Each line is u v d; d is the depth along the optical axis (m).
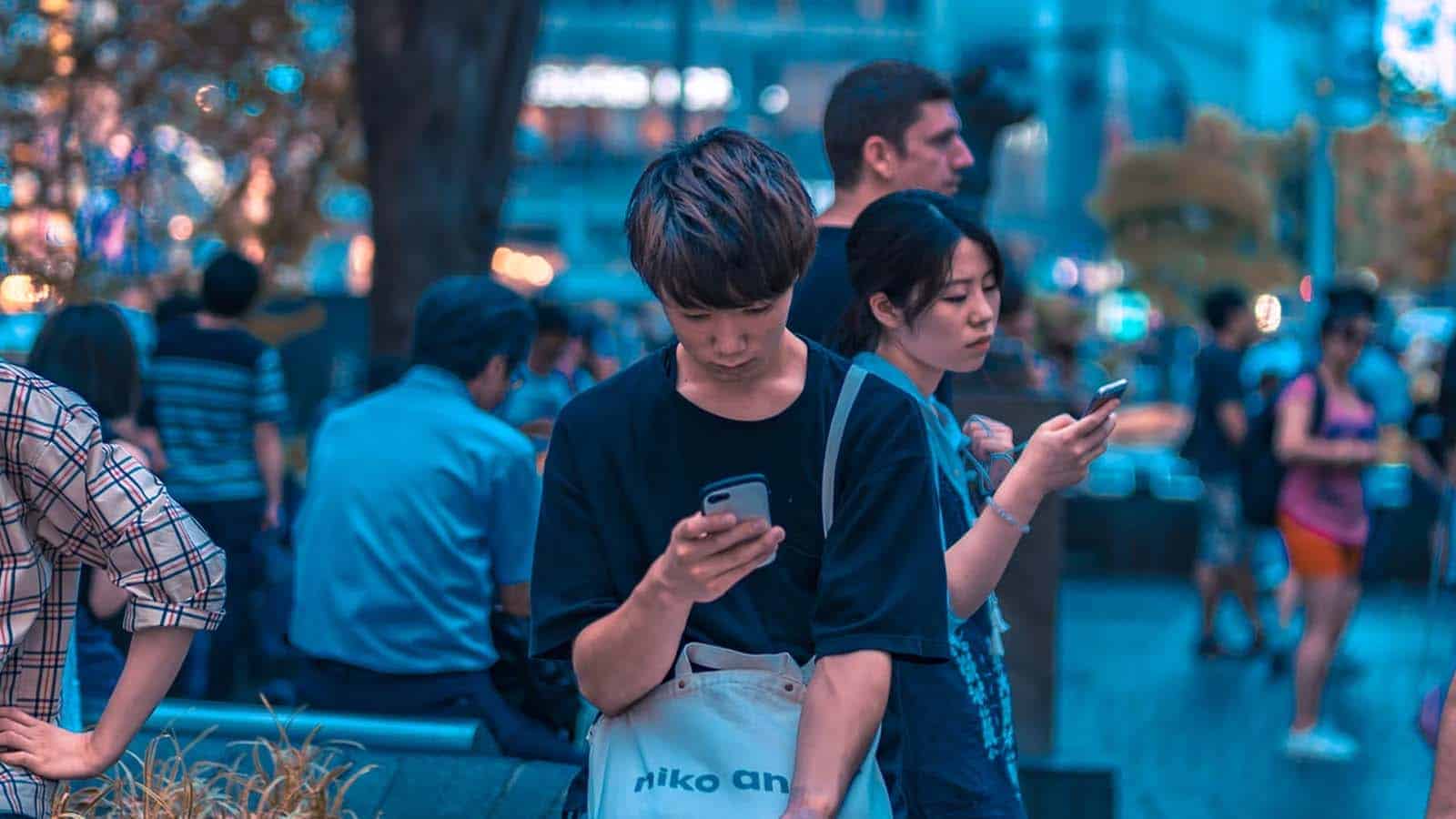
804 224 3.13
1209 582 16.78
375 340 12.64
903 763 4.37
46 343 7.22
